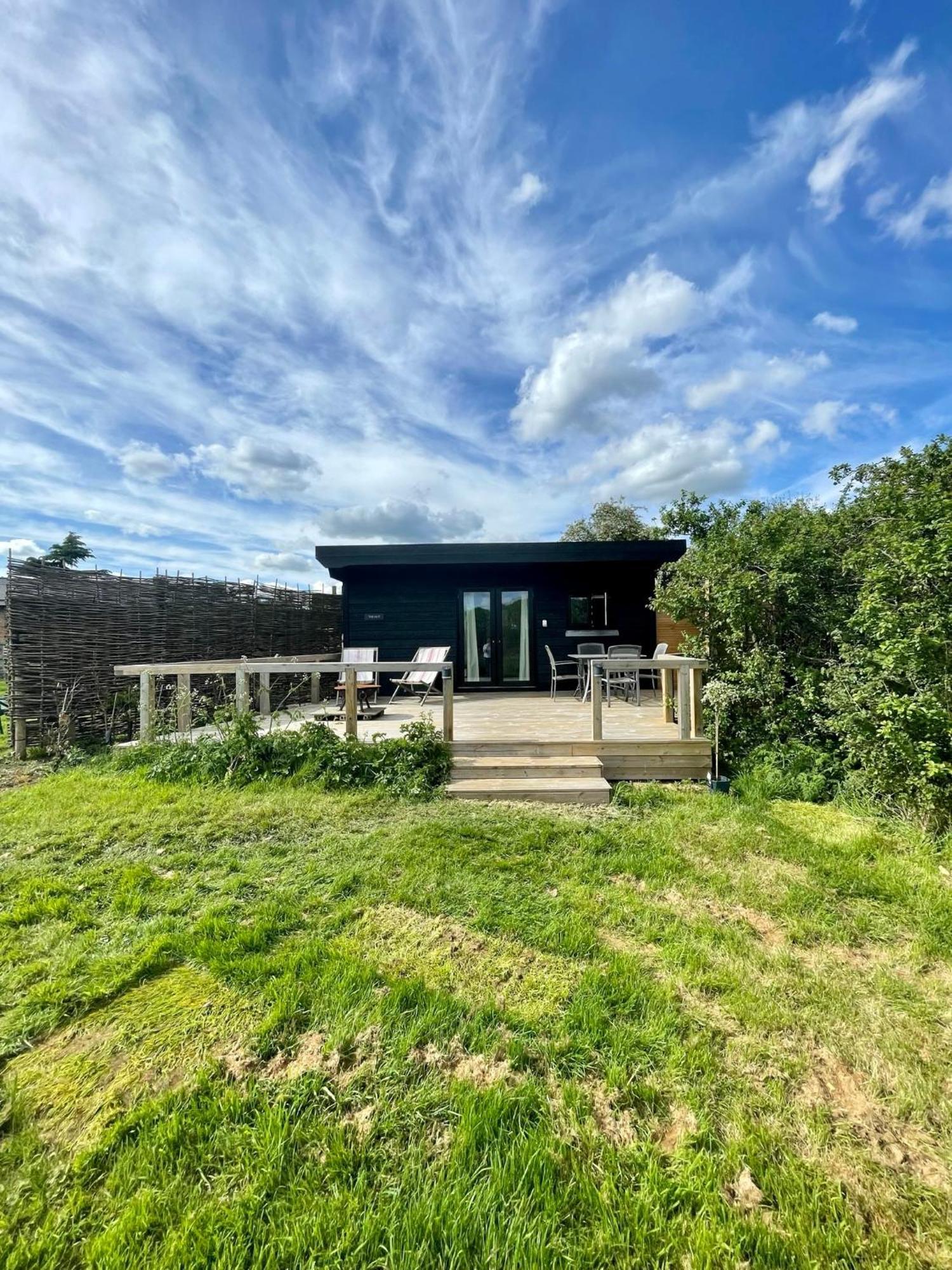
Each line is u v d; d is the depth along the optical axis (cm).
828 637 497
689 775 479
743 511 600
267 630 933
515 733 523
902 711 342
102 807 388
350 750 463
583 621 898
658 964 213
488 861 303
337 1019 181
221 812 379
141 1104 150
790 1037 176
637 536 1958
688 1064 163
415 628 892
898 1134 143
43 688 560
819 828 354
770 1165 134
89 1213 125
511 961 215
